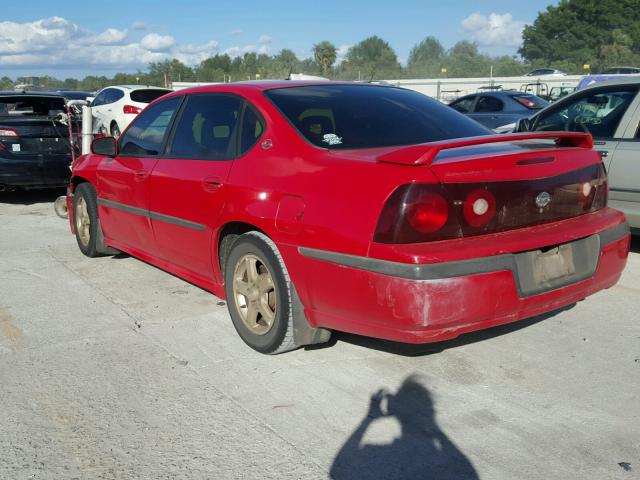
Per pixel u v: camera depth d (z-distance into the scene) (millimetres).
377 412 3201
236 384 3521
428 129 4020
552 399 3314
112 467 2773
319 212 3273
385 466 2752
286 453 2855
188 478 2688
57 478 2701
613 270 3684
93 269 5832
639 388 3426
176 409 3256
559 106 6645
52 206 9742
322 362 3779
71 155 9766
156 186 4684
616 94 6164
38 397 3398
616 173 5941
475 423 3086
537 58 76625
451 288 2928
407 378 3564
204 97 4547
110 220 5594
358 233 3076
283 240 3473
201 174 4184
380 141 3777
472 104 14742
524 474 2684
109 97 16969
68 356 3914
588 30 73062
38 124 9547
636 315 4512
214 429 3064
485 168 3092
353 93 4309
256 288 3826
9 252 6566
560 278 3354
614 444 2895
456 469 2725
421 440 2947
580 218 3537
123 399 3367
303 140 3674
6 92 10344
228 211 3889
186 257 4543
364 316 3152
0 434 3039
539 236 3217
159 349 4000
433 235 2984
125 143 5379
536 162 3301
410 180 2957
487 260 3016
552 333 4184
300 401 3320
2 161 9352
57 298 5020
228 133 4156
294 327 3627
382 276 2990
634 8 72312
